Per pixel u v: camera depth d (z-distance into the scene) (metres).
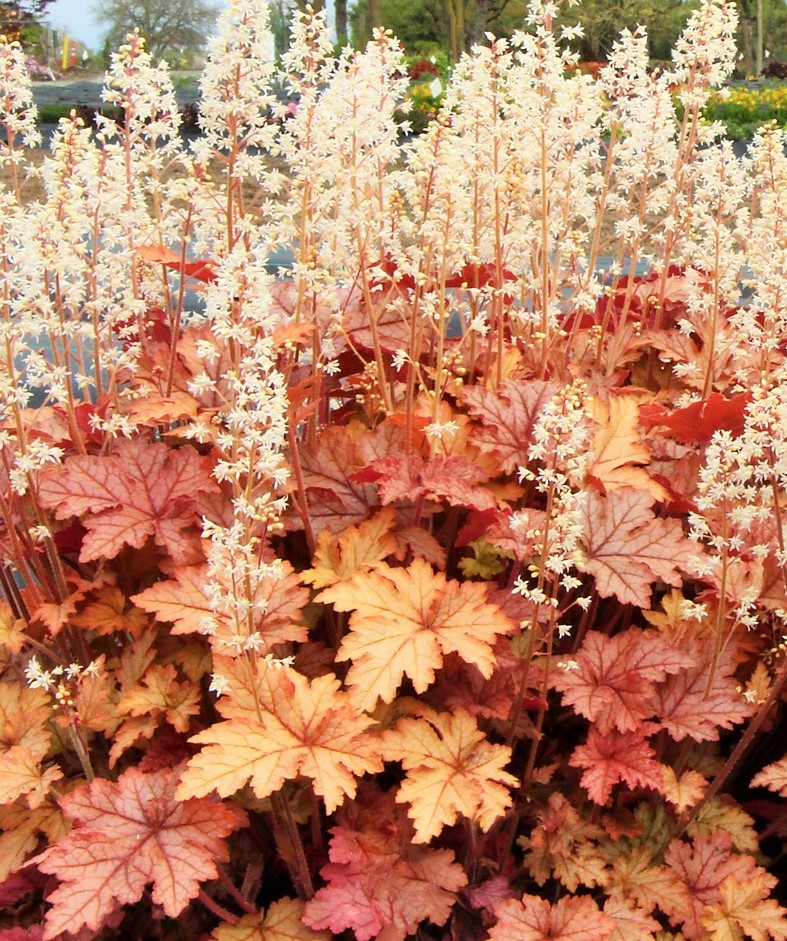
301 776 0.53
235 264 0.45
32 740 0.50
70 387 0.57
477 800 0.47
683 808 0.49
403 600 0.51
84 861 0.43
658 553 0.54
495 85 0.60
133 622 0.55
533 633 0.50
